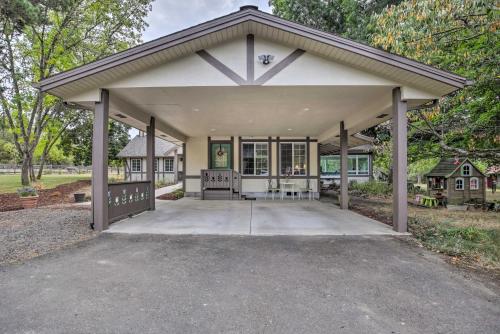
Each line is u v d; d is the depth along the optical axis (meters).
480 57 5.75
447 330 2.08
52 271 3.21
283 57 5.06
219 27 4.72
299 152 11.94
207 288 2.79
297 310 2.37
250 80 5.06
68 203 9.74
